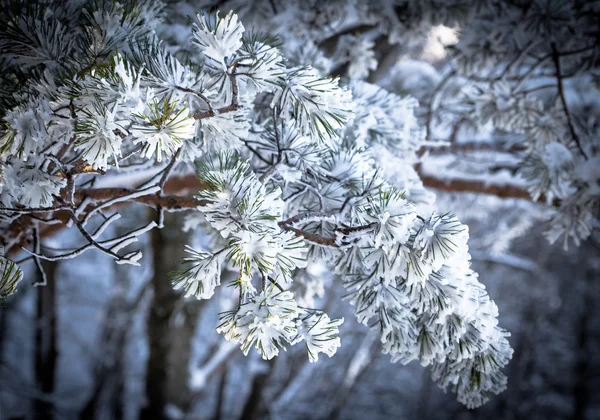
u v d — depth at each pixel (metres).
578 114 3.13
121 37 1.50
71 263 10.27
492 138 3.75
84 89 1.35
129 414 8.34
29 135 1.36
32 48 1.52
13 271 1.41
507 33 2.66
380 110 2.02
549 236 2.27
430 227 1.39
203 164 1.39
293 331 1.31
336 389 9.29
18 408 8.36
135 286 8.06
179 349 5.16
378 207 1.40
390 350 1.55
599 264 12.20
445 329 1.51
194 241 5.00
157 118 1.28
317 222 1.60
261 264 1.30
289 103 1.44
